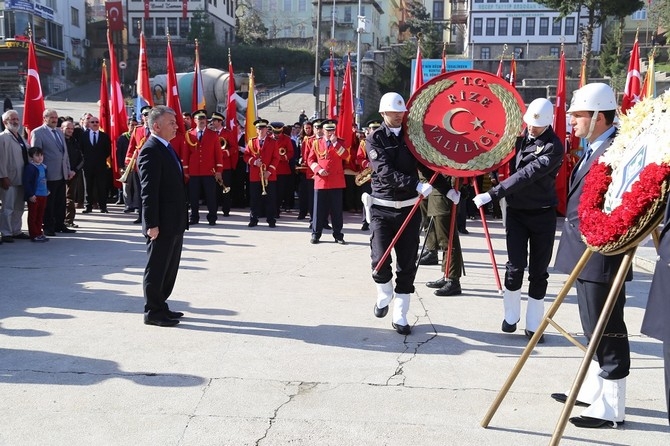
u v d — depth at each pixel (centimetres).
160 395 453
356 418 423
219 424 411
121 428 404
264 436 397
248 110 1600
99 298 701
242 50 6131
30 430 400
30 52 1259
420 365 521
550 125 574
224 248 1014
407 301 600
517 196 579
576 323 643
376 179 609
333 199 1069
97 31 6619
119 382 474
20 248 994
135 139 1289
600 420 419
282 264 897
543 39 5597
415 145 606
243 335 585
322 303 696
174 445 385
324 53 6238
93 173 1398
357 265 899
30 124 1261
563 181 1358
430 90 626
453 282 744
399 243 595
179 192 610
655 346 580
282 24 8112
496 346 571
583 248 429
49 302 683
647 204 314
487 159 602
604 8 3594
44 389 460
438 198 755
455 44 7238
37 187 1039
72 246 1015
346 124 1452
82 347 546
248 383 477
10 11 5150
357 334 595
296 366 513
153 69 6219
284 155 1404
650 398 468
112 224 1261
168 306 645
